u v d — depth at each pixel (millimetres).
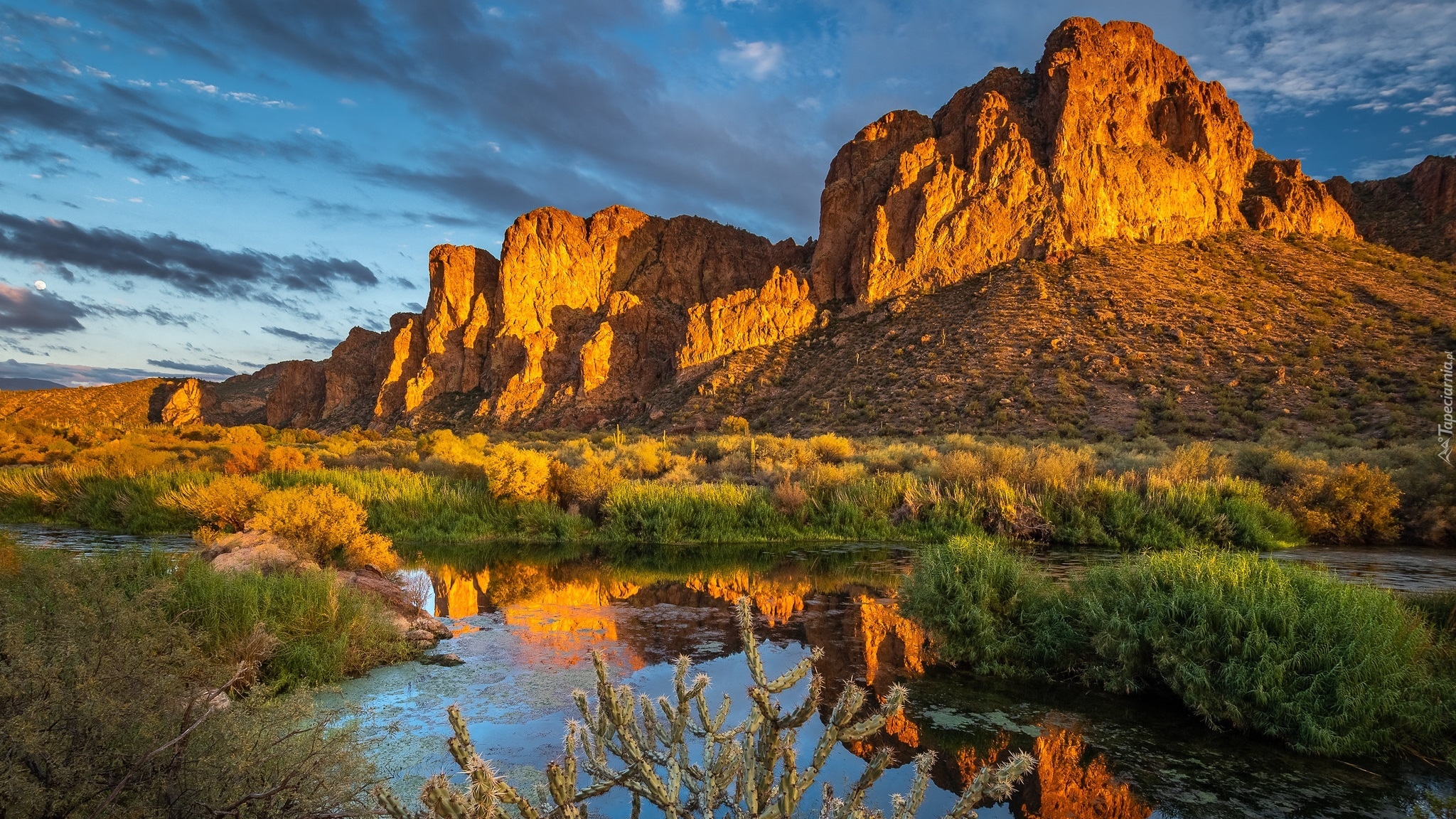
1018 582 7695
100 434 48438
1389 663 5555
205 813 2777
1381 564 12648
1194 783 4875
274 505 11234
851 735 1713
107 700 2773
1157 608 6504
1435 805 4414
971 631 7297
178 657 3770
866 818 1809
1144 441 30281
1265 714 5645
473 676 6695
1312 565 12281
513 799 1705
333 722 5184
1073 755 5266
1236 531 14820
